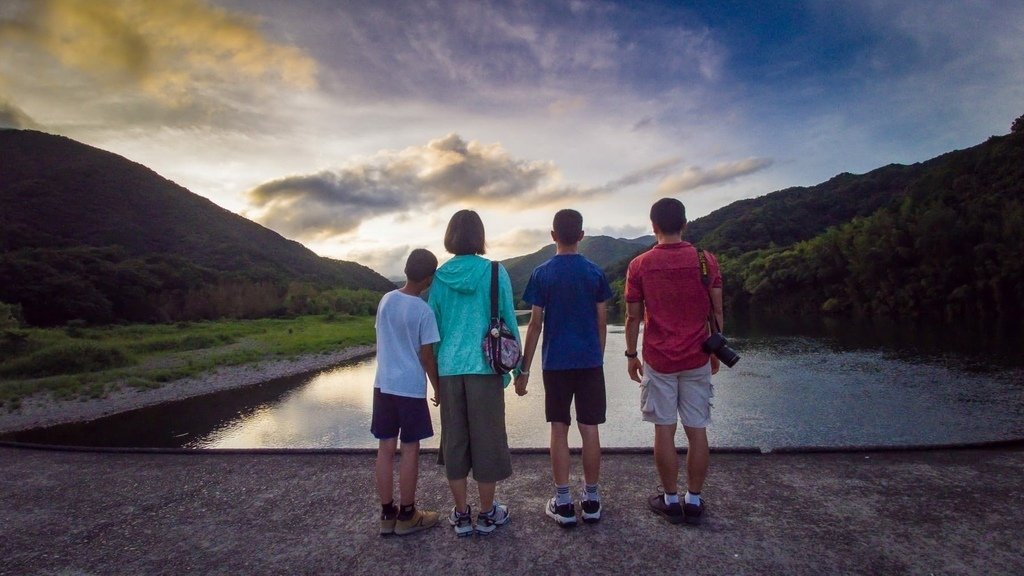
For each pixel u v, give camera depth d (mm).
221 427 15562
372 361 31922
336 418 16484
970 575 2090
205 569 2377
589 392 2639
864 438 12219
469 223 2744
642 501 2934
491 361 2492
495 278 2629
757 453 3645
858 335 34531
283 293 91312
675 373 2625
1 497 3354
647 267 2717
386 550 2480
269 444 13688
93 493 3395
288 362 31469
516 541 2504
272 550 2531
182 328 56406
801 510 2734
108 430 15398
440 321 2705
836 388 17547
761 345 30906
